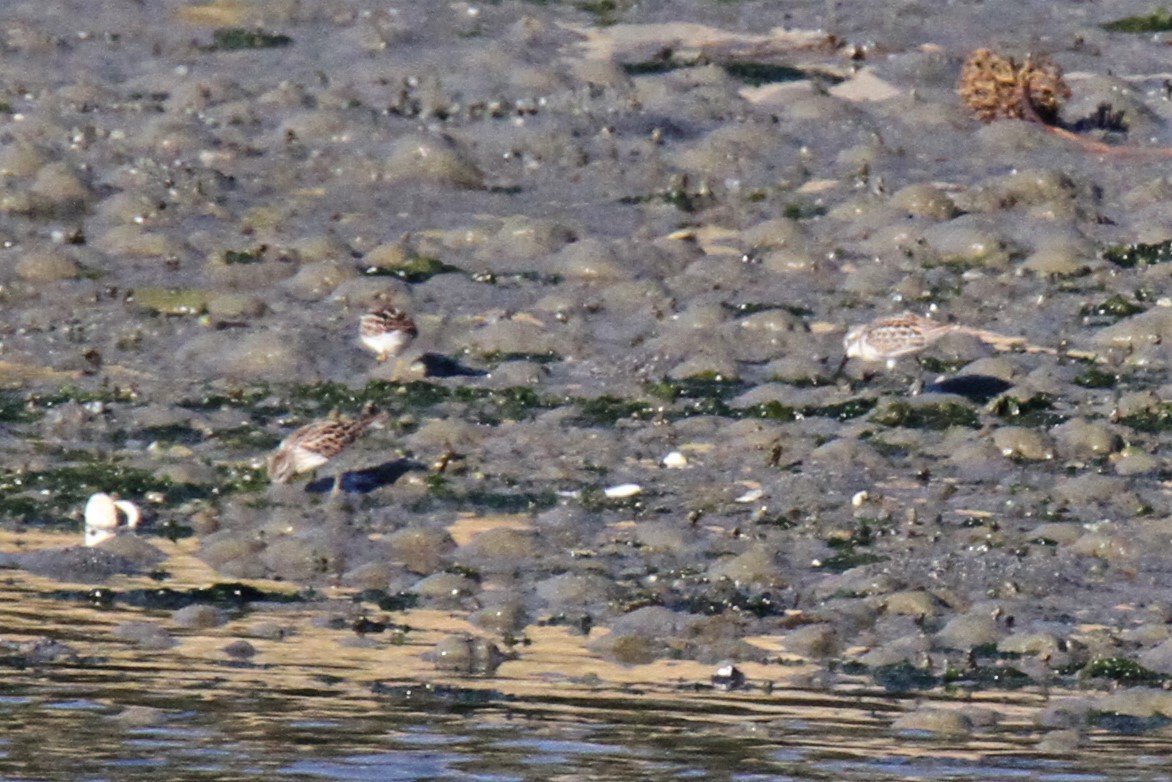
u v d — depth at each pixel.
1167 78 36.03
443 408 23.86
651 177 31.84
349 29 38.38
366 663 17.44
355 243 29.30
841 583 19.31
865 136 33.47
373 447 22.62
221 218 29.95
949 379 24.55
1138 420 23.53
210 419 23.45
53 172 30.58
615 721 16.20
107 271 27.89
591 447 22.75
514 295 27.45
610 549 20.17
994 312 26.84
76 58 36.91
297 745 15.58
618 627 18.36
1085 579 19.50
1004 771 15.23
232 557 19.86
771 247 29.09
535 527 20.67
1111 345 25.70
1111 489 21.53
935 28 38.44
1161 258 28.55
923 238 28.98
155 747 15.48
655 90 35.44
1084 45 37.38
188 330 26.16
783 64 36.84
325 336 25.80
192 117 33.91
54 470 21.91
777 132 33.50
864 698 16.84
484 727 16.00
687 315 26.45
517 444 22.80
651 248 28.72
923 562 19.75
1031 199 30.28
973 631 18.17
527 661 17.58
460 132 33.62
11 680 16.81
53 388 24.12
